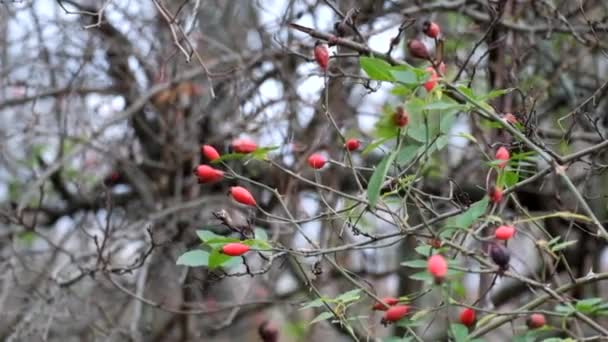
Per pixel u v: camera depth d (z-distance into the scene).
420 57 3.09
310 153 5.00
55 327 5.62
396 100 5.34
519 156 3.10
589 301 3.13
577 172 4.78
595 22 4.27
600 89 3.71
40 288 5.95
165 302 5.76
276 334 4.56
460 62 4.64
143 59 5.75
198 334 6.03
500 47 4.44
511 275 3.01
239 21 5.93
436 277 2.59
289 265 5.60
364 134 5.39
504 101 4.27
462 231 3.02
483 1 4.82
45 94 5.84
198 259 3.16
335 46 3.73
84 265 5.42
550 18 4.65
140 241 6.05
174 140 5.96
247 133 5.42
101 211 6.71
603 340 3.25
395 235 3.13
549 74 5.36
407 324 3.23
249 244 3.08
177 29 4.48
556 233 5.09
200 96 5.90
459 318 3.54
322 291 5.44
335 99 5.34
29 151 6.41
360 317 3.35
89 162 6.34
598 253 5.40
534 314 3.27
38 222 6.43
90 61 5.66
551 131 4.77
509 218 4.10
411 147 3.17
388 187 3.37
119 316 5.82
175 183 6.16
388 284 6.76
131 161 6.25
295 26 3.51
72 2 5.12
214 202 5.66
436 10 4.93
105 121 5.99
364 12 4.80
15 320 5.42
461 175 5.23
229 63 5.72
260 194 5.39
